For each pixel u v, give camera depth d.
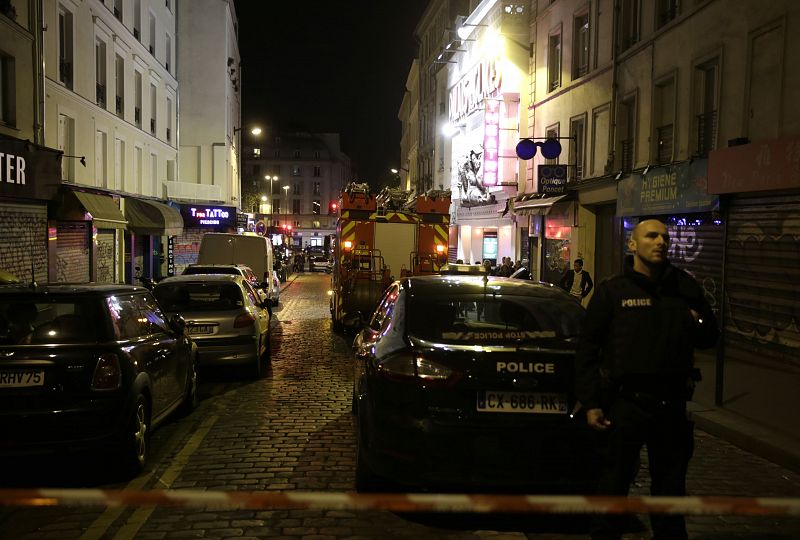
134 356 5.61
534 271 22.56
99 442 5.11
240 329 9.45
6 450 4.93
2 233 12.93
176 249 31.84
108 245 20.61
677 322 3.46
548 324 5.06
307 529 4.42
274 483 5.30
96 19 19.52
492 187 25.69
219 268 15.34
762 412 7.46
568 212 19.19
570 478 4.24
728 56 11.75
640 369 3.44
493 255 27.73
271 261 22.41
